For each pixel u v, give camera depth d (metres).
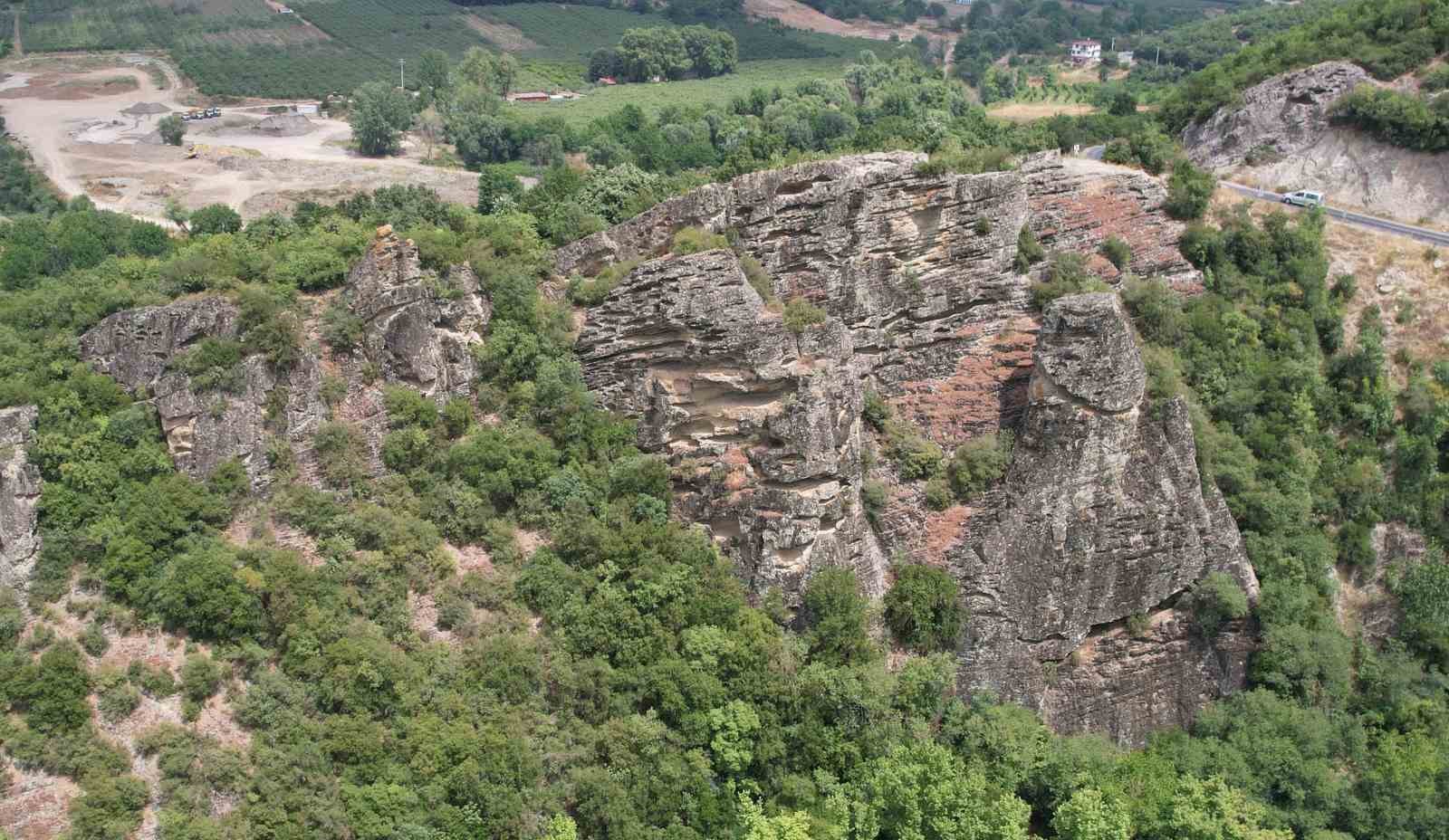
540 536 68.62
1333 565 77.88
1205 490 72.50
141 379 65.50
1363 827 65.88
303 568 61.47
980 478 71.81
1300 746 68.38
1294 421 81.12
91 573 59.19
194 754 54.59
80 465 61.22
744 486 68.94
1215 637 72.06
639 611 65.25
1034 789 65.44
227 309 67.06
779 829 58.31
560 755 59.56
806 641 66.50
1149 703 71.56
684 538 68.44
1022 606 69.81
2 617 56.28
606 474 71.06
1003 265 78.88
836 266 76.81
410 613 63.34
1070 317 68.56
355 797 54.94
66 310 67.50
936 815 60.56
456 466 68.94
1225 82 112.50
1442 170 99.88
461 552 67.12
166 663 57.47
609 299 73.38
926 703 66.62
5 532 58.25
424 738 57.41
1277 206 97.12
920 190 77.06
